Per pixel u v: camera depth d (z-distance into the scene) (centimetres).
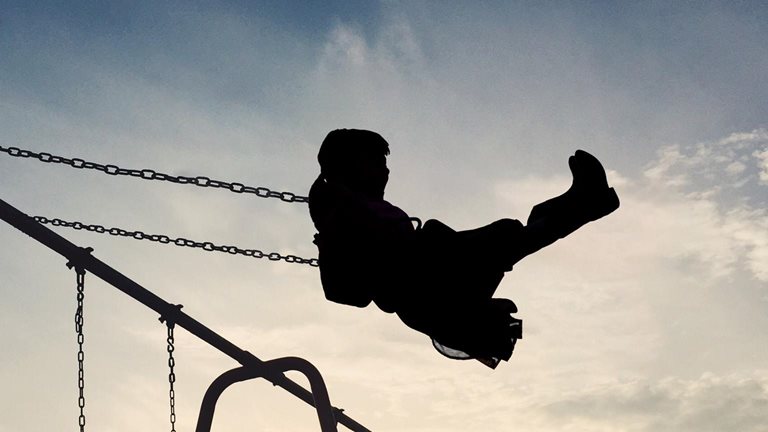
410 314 336
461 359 343
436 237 322
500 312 335
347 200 337
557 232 302
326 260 342
